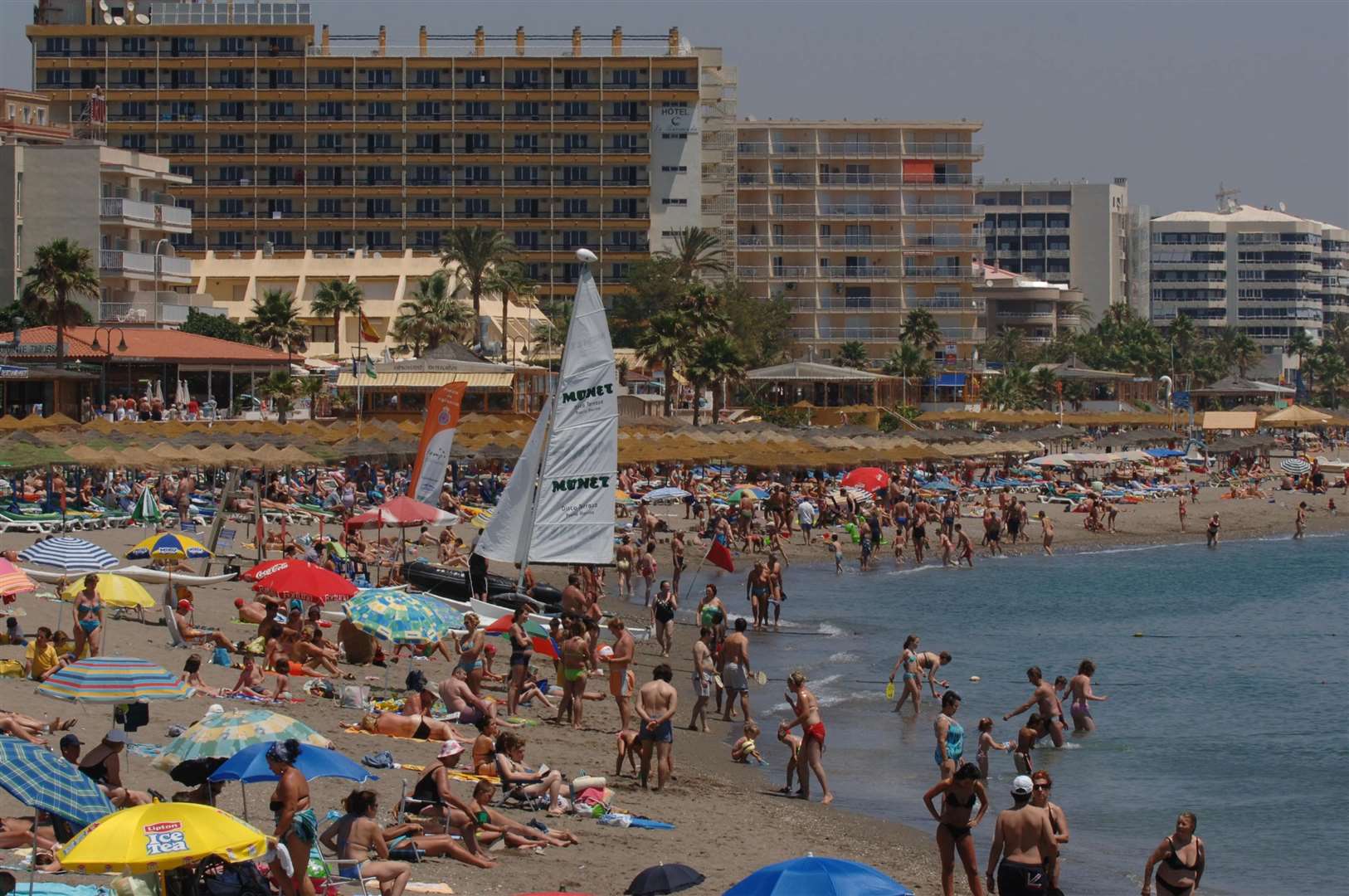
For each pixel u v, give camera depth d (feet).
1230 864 129.08
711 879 106.73
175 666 164.04
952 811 106.63
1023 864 98.78
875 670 223.51
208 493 357.41
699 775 148.97
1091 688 197.77
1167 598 326.24
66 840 93.15
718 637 195.21
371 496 382.22
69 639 155.33
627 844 115.14
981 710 193.77
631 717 174.40
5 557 205.05
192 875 84.17
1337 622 291.38
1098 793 152.87
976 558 390.01
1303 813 145.28
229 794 114.93
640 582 318.24
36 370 424.05
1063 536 442.09
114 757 98.48
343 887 91.50
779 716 185.98
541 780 123.65
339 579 174.40
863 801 143.13
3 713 118.21
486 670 183.01
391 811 114.01
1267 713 198.18
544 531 204.54
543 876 103.40
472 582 215.31
